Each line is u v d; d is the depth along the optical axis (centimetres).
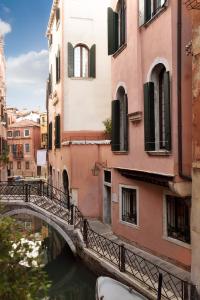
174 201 934
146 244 1055
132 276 855
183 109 793
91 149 1606
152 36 899
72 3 1778
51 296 1082
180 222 916
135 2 978
